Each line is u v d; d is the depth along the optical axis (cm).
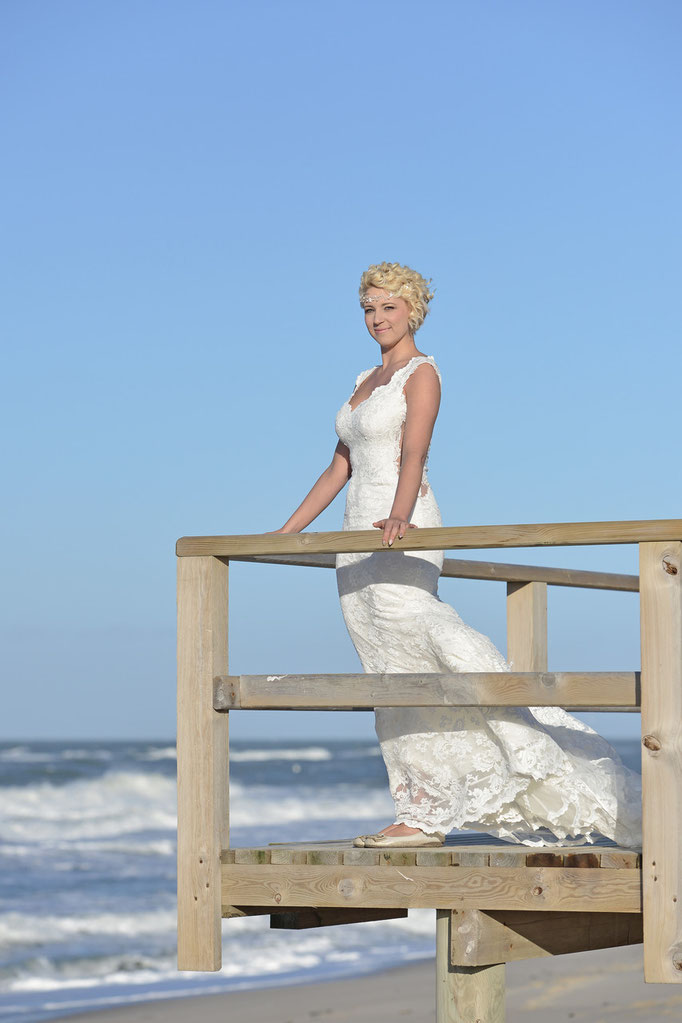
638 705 477
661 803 450
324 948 1989
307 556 578
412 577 540
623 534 453
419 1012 1508
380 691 495
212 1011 1543
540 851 487
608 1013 1402
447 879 486
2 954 1928
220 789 520
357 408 552
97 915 2228
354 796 4550
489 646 534
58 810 3859
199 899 514
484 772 532
